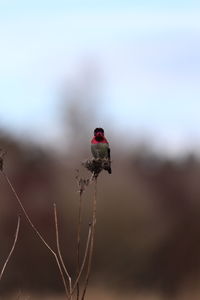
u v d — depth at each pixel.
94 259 33.00
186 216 33.91
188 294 32.22
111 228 33.09
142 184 34.75
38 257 32.62
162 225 33.78
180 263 33.09
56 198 33.38
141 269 33.09
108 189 33.59
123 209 33.50
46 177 33.88
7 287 31.61
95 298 30.31
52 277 32.47
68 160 35.81
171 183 34.81
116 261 33.00
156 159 35.97
